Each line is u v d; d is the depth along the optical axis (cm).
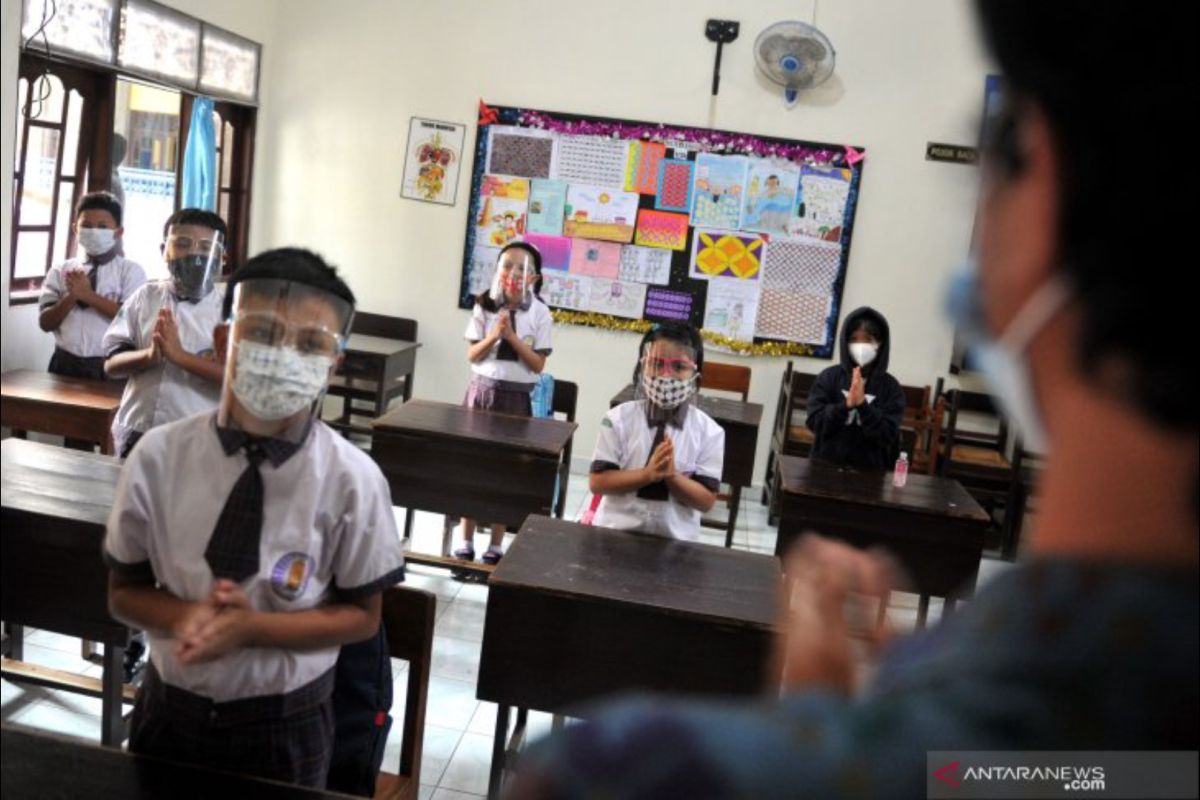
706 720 29
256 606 148
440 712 329
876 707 27
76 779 126
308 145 643
